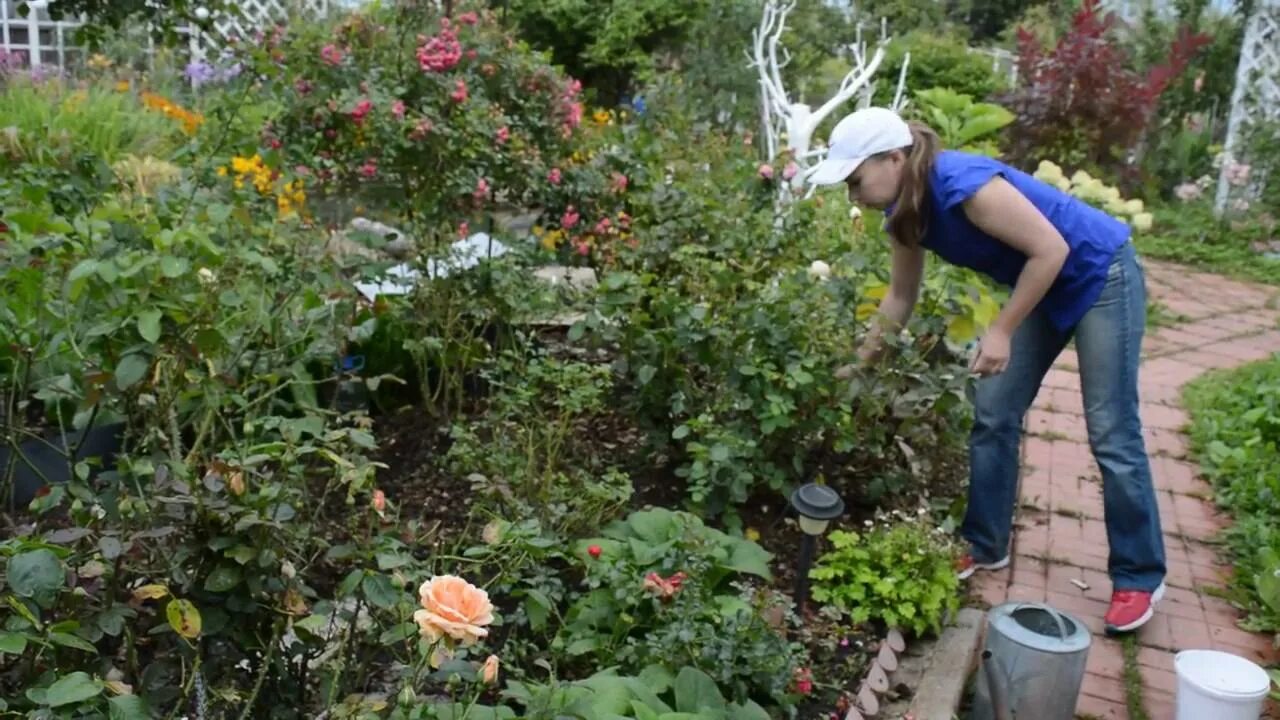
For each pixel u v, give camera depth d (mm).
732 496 3303
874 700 2650
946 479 4051
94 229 2895
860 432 3600
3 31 9578
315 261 3389
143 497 1977
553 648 2594
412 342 3709
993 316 4781
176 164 4758
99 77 8531
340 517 3109
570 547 2908
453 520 3289
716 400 3576
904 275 3330
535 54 5180
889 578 3051
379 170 4469
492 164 4547
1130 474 3191
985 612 3289
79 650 1955
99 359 2742
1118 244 3076
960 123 8047
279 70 4355
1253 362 6090
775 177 4789
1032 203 3033
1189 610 3461
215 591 1952
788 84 10305
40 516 2504
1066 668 2576
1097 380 3172
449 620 1666
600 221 4559
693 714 2256
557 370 3754
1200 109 11375
